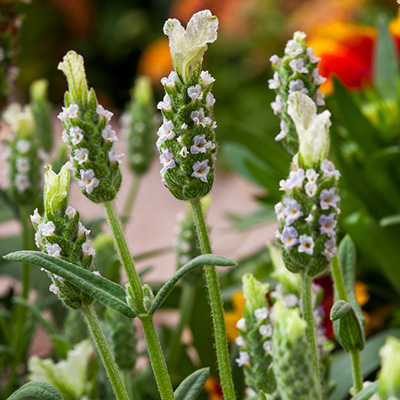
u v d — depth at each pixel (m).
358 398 0.42
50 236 0.42
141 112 0.75
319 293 0.49
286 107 0.45
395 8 1.48
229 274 0.73
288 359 0.40
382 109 0.69
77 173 0.42
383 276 0.67
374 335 0.67
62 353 0.53
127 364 0.50
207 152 0.42
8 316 0.66
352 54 0.77
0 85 0.61
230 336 0.58
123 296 0.42
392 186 0.64
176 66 0.41
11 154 0.59
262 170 0.67
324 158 0.41
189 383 0.45
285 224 0.41
